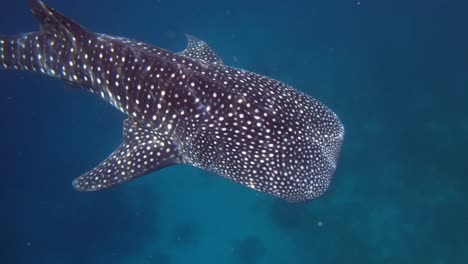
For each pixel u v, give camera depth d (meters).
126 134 6.23
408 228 18.56
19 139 27.45
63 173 25.22
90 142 26.94
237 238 20.33
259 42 34.47
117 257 21.30
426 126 22.69
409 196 19.64
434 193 19.55
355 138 22.86
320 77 28.19
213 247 20.44
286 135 4.99
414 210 19.12
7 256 21.84
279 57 31.50
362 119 24.05
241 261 19.67
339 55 30.05
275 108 5.12
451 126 22.36
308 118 5.24
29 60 6.70
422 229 18.42
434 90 25.11
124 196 22.98
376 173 20.84
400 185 20.14
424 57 28.00
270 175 4.95
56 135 27.66
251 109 5.04
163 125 5.59
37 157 26.39
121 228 22.09
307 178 4.94
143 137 6.05
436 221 18.53
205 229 21.11
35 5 6.04
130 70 5.67
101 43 5.89
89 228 22.31
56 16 6.00
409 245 18.06
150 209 22.38
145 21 44.44
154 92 5.50
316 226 19.52
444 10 32.56
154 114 5.61
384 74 27.14
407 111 23.94
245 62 32.00
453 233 18.02
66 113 29.19
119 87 5.84
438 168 20.47
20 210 23.52
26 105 30.12
